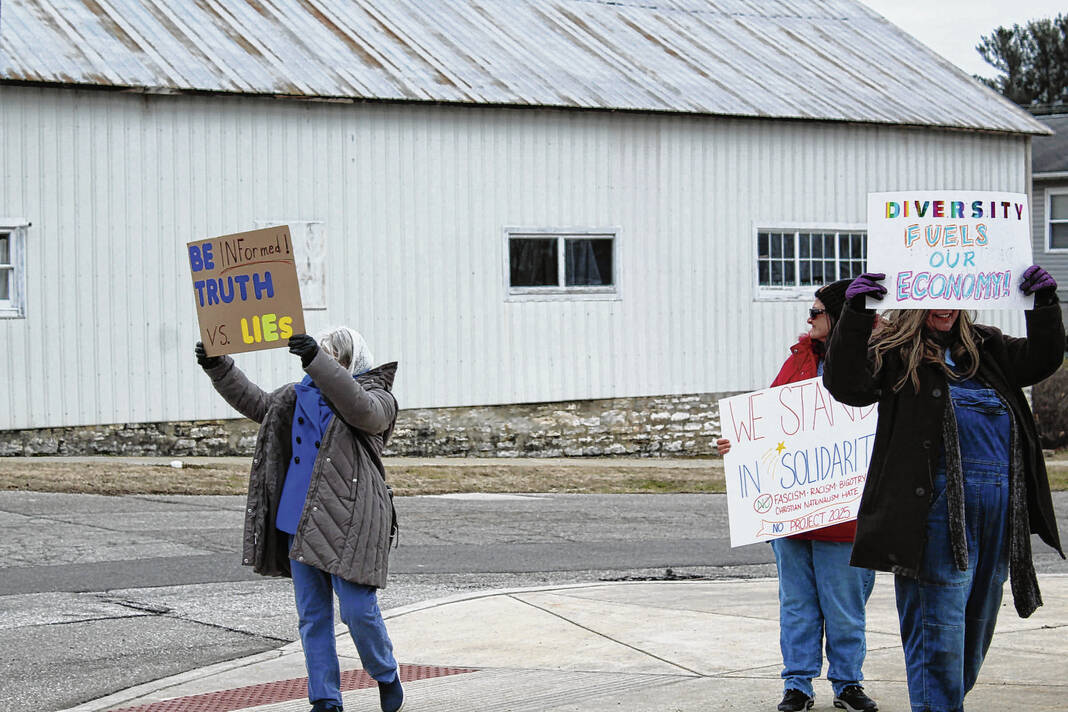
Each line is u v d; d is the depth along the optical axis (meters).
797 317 21.20
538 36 21.23
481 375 18.61
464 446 18.55
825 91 22.06
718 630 7.62
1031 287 4.82
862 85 22.94
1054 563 11.39
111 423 16.38
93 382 16.27
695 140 20.19
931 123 21.95
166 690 6.33
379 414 5.59
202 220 16.83
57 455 16.08
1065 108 51.38
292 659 6.98
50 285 16.00
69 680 6.52
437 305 18.25
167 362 16.69
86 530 11.20
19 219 15.78
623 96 19.58
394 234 17.94
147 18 18.12
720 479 17.00
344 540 5.55
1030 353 4.87
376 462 5.78
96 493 13.58
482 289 18.58
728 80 21.42
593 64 20.61
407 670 6.75
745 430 6.06
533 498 14.80
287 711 5.92
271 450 5.75
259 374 17.20
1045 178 35.34
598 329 19.48
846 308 4.82
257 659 6.98
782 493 5.93
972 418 4.81
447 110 18.27
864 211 21.77
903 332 4.88
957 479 4.74
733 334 20.58
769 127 20.83
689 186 20.16
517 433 18.95
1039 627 7.75
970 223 4.83
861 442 5.86
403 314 18.02
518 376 18.88
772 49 23.59
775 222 20.89
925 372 4.82
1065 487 18.00
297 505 5.63
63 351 16.09
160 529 11.37
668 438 20.06
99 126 16.23
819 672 5.82
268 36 18.53
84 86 15.86
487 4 22.02
